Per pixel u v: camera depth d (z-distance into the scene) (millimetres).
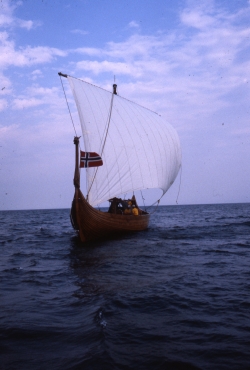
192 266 10305
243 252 13188
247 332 4938
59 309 6156
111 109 19219
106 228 17312
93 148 17547
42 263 11594
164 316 5664
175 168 23281
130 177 18938
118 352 4312
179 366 3957
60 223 39844
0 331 5070
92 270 9914
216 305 6246
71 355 4258
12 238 21047
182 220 37938
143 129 20547
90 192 16953
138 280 8461
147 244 15711
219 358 4141
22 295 7234
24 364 4047
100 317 5570
